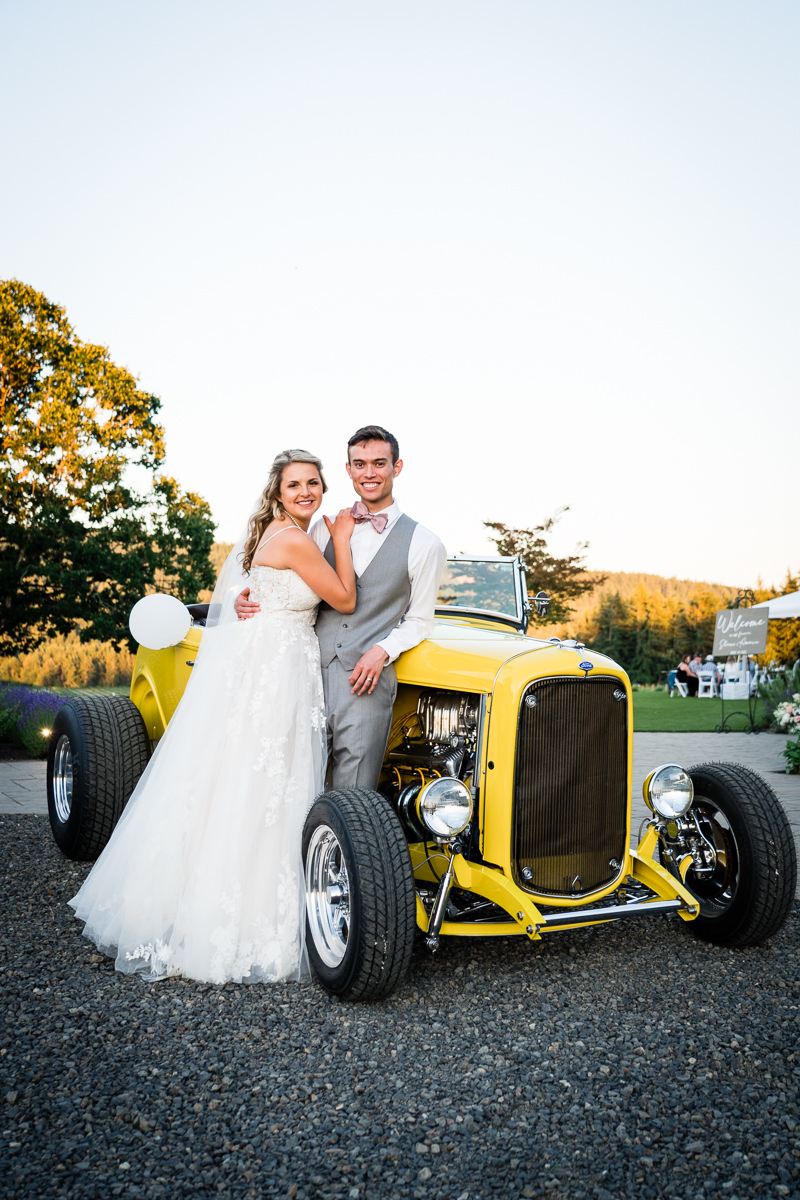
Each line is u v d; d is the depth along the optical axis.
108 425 16.06
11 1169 2.00
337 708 3.44
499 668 3.25
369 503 3.61
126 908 3.26
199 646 3.89
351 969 2.84
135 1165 2.04
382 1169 2.04
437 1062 2.56
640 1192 1.98
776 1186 2.01
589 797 3.31
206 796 3.35
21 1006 2.90
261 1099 2.34
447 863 3.26
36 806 6.32
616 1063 2.58
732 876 3.60
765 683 14.40
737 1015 2.93
